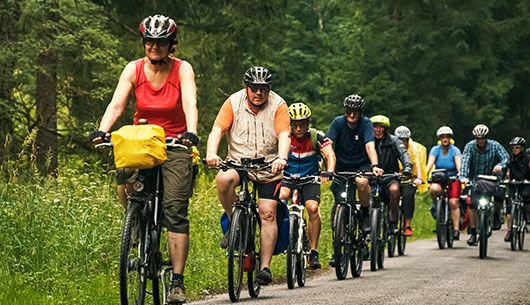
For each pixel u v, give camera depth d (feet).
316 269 46.06
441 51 144.05
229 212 33.81
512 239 62.54
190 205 52.13
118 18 77.66
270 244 34.14
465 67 145.07
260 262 34.37
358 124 45.70
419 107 144.87
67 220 39.42
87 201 43.11
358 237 45.39
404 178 53.83
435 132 144.46
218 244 46.62
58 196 41.91
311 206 41.52
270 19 85.10
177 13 80.28
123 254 25.70
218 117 33.94
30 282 34.01
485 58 147.23
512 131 155.84
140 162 26.53
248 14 83.66
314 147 42.24
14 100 70.03
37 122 72.38
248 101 33.76
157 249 27.99
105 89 69.82
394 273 45.75
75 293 32.91
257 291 35.12
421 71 144.87
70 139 76.38
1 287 32.32
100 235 38.73
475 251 62.23
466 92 149.59
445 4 145.79
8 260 35.37
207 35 81.20
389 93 141.69
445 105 145.89
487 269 47.73
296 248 38.73
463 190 69.62
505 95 152.87
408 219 58.95
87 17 66.95
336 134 45.93
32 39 65.00
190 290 36.70
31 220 38.50
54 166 70.64
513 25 146.30
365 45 147.64
